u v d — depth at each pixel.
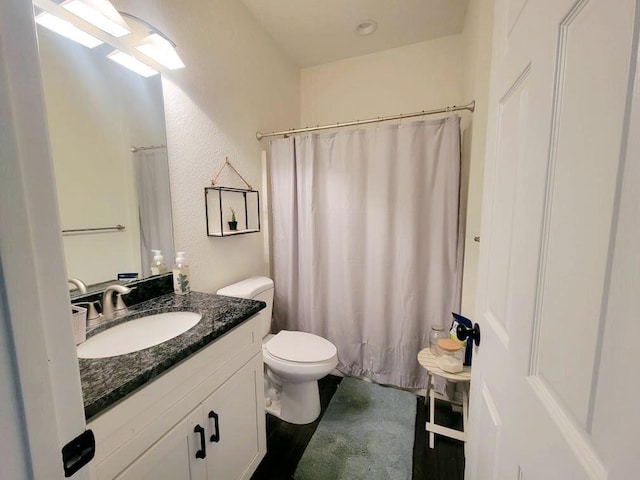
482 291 0.82
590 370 0.34
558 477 0.39
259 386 1.29
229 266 1.77
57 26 0.97
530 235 0.51
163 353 0.83
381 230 1.82
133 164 1.24
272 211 2.14
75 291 1.04
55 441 0.32
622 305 0.30
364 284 1.95
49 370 0.32
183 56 1.41
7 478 0.28
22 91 0.29
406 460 1.39
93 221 1.11
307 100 2.52
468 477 0.91
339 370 2.07
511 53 0.64
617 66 0.31
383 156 1.77
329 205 1.96
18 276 0.29
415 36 2.06
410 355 1.84
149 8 1.23
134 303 1.23
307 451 1.45
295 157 1.98
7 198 0.28
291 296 2.09
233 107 1.75
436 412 1.73
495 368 0.68
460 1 1.70
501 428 0.62
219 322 1.05
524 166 0.55
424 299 1.82
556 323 0.42
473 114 1.49
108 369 0.75
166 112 1.36
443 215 1.70
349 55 2.31
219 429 1.04
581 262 0.37
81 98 1.06
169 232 1.40
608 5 0.33
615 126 0.31
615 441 0.29
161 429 0.81
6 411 0.28
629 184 0.29
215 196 1.63
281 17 1.87
